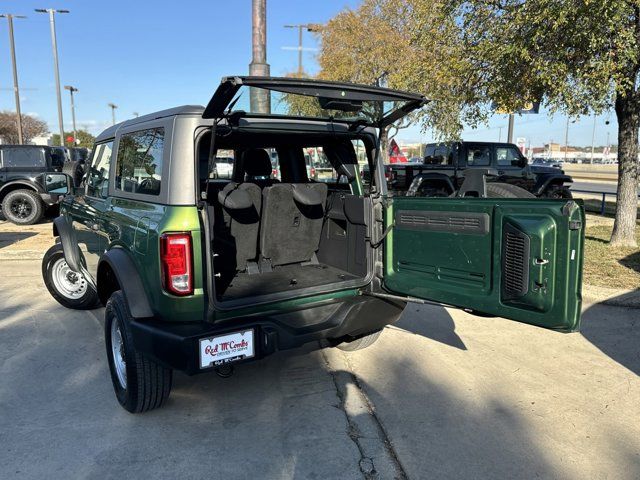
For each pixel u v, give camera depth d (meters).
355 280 3.53
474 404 3.47
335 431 3.14
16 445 2.97
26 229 11.52
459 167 13.44
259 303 3.09
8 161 12.10
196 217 2.86
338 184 4.27
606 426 3.19
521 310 2.69
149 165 3.21
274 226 3.93
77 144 40.16
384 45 17.39
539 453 2.90
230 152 4.80
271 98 3.25
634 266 7.04
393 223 3.45
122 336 3.15
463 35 7.91
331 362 4.17
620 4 5.71
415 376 3.91
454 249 3.04
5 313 5.43
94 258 4.24
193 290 2.86
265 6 7.29
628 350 4.40
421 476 2.70
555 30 6.27
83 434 3.09
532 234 2.57
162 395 3.23
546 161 57.41
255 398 3.57
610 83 6.44
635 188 8.35
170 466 2.78
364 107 3.17
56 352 4.36
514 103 8.07
